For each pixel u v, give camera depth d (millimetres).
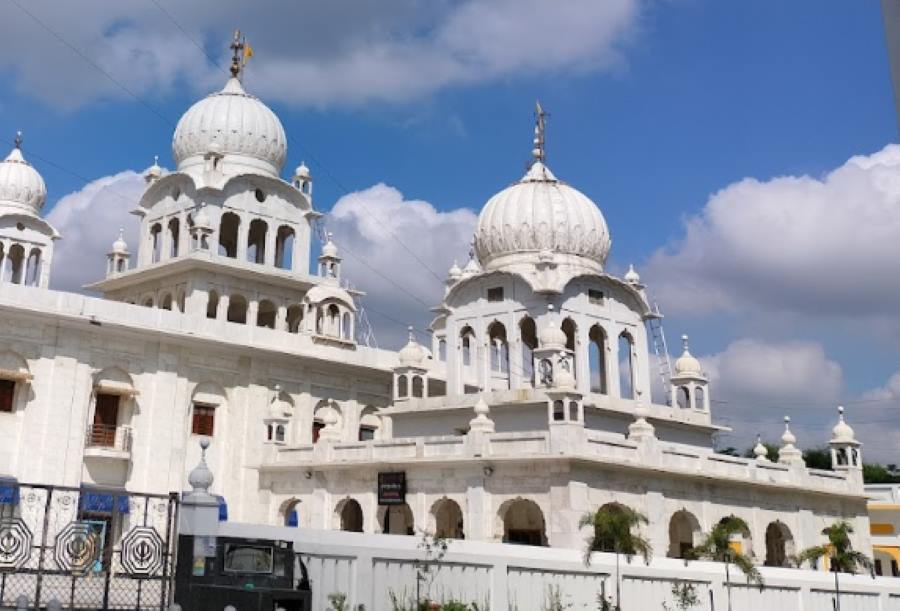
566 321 51406
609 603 30703
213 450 53281
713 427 52812
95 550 21984
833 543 43312
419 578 26031
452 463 42094
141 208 65938
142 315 51219
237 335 55062
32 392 46938
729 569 35344
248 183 63500
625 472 40906
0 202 63438
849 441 54250
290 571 21156
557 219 53625
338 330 60219
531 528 45531
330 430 48969
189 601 20219
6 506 40125
